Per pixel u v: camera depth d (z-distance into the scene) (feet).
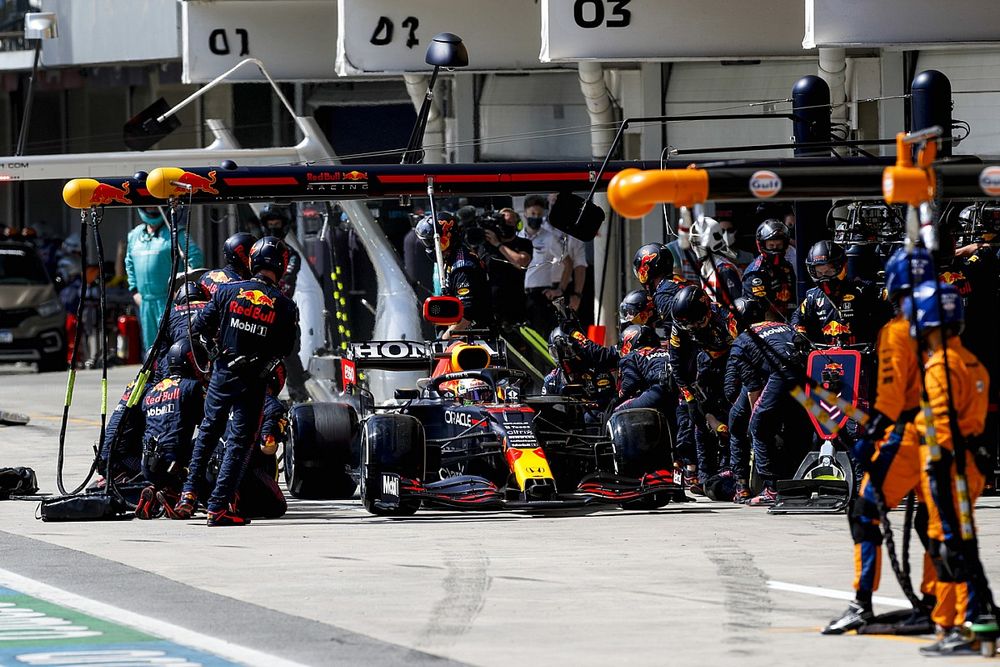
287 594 99.45
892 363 81.66
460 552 116.16
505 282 185.06
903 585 85.61
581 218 158.30
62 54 328.90
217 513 131.23
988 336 143.64
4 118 381.60
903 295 80.84
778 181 83.76
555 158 239.09
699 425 148.25
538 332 208.85
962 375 81.46
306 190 162.20
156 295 238.89
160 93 334.65
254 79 240.53
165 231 238.48
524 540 122.01
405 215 218.79
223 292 131.85
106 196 142.92
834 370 135.13
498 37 213.05
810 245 159.12
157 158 196.13
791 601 96.27
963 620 80.28
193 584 103.35
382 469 132.98
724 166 84.38
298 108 279.28
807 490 139.33
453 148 245.86
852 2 163.12
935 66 196.75
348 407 150.71
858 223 152.35
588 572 106.93
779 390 138.31
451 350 145.48
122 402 140.36
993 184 82.79
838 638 85.25
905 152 82.12
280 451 186.60
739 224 201.05
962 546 79.30
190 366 136.98
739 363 141.79
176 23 304.71
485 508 133.49
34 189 387.14
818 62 193.36
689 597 97.71
